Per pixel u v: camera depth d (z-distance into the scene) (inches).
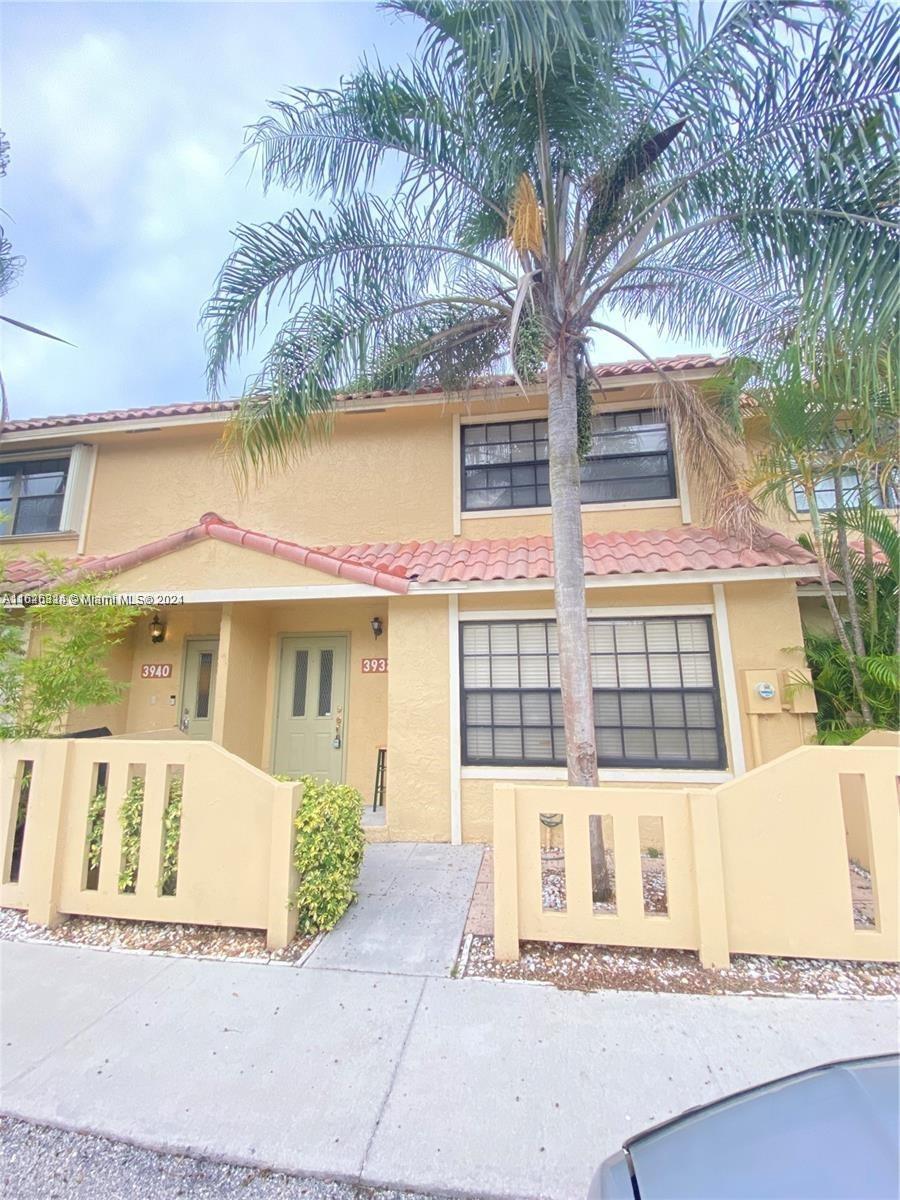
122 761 201.3
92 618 259.9
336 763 358.9
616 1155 69.5
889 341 162.7
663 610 296.2
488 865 250.7
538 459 384.2
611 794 170.7
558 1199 92.9
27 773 231.6
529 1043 130.6
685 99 206.1
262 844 186.1
